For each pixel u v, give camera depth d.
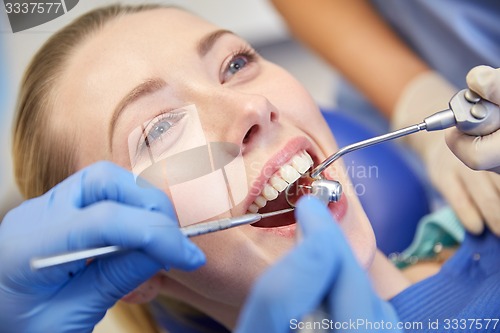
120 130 1.02
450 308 1.08
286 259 0.69
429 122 0.92
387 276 1.20
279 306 0.66
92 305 0.88
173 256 0.81
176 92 1.02
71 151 1.08
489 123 0.91
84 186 0.90
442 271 1.19
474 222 1.27
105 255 0.86
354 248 1.01
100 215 0.82
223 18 2.00
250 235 1.00
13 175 1.28
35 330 0.88
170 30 1.09
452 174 1.44
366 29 1.94
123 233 0.80
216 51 1.10
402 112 1.77
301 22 1.99
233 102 0.97
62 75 1.11
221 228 0.84
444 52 1.88
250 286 1.02
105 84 1.04
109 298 0.88
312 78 2.12
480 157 0.93
